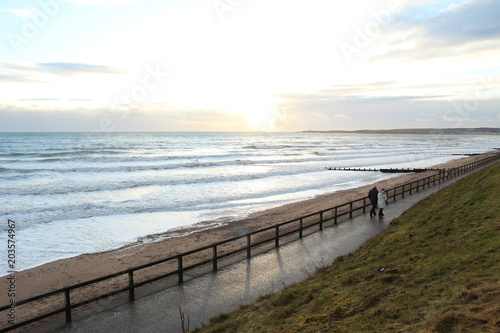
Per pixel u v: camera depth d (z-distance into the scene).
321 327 6.13
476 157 79.12
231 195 33.06
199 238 18.94
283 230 19.03
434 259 8.33
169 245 17.78
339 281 8.78
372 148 135.75
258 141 196.38
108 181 40.06
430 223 13.09
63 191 33.59
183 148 113.88
